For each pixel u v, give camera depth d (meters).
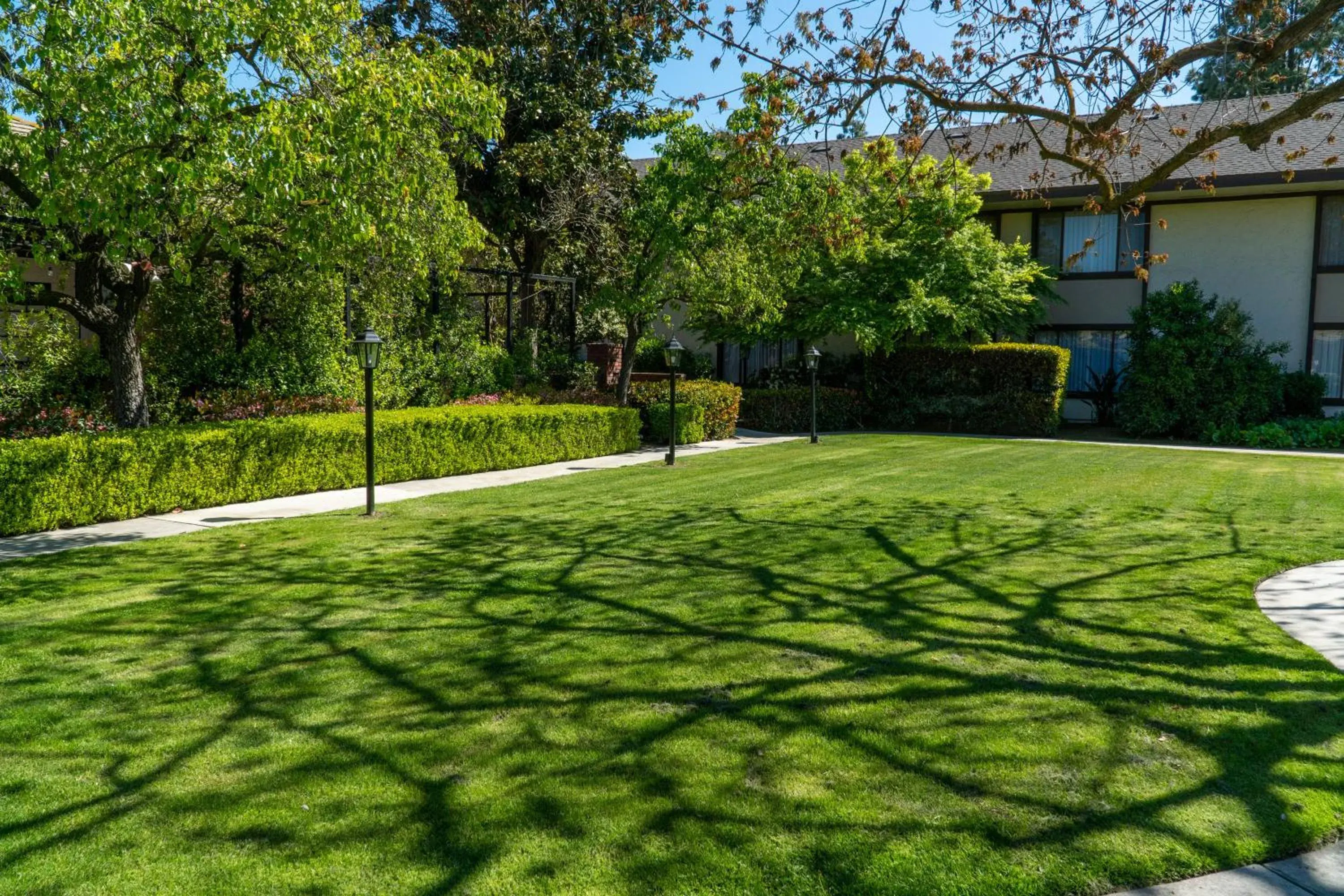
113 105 7.04
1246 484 10.34
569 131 18.78
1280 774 3.18
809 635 4.72
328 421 10.35
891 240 18.08
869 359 19.36
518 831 2.82
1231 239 17.75
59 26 6.85
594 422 13.88
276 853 2.70
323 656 4.45
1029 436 17.75
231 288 12.53
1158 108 5.79
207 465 9.05
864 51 5.57
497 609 5.24
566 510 8.75
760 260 15.52
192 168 7.25
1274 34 5.52
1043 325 19.59
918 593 5.54
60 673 4.22
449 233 10.27
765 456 13.77
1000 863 2.62
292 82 8.38
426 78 9.30
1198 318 16.81
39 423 10.16
